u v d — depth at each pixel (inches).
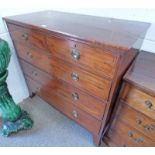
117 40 24.7
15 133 49.6
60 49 31.7
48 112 57.5
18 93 59.5
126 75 29.8
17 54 47.6
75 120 46.2
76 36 26.1
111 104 32.6
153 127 29.8
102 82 29.0
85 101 36.5
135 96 29.7
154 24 37.6
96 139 43.9
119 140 40.6
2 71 37.0
